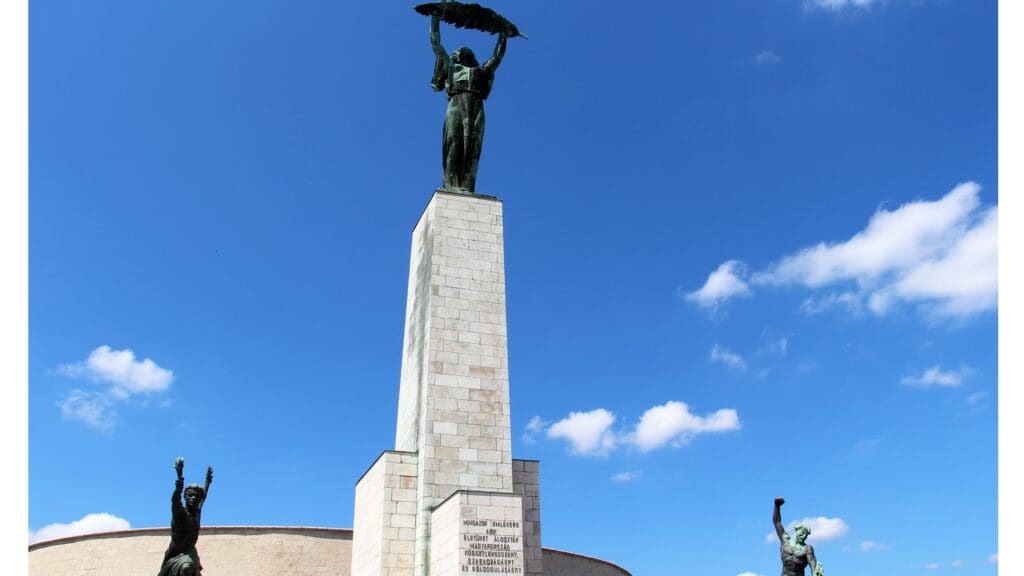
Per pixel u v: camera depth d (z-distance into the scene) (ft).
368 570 101.04
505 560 88.74
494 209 114.11
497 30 124.36
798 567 86.84
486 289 109.09
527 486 102.99
